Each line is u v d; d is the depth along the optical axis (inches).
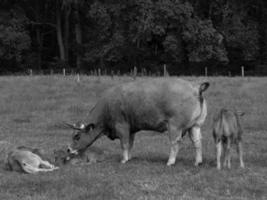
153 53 2263.8
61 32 2546.8
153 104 538.0
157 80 547.5
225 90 1157.7
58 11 2390.5
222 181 469.7
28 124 871.1
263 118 872.3
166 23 2118.6
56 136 757.3
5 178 487.8
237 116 519.2
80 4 2357.3
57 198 427.5
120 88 558.6
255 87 1198.3
